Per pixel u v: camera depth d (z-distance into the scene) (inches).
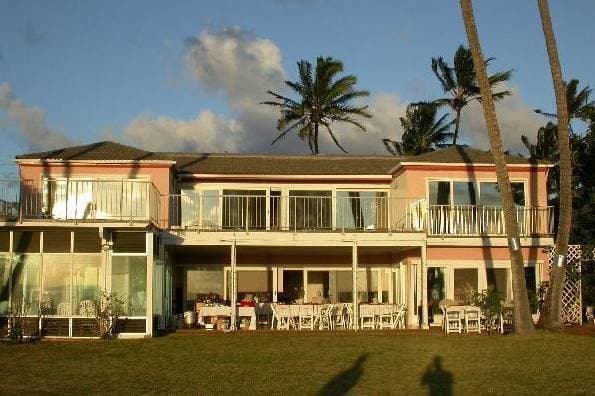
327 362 688.4
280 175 1149.1
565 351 751.7
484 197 1104.8
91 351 751.1
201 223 1007.6
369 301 1186.6
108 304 863.7
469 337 869.8
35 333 863.1
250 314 983.6
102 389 561.6
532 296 1019.3
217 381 594.6
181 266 1163.3
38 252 880.3
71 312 871.1
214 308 970.7
